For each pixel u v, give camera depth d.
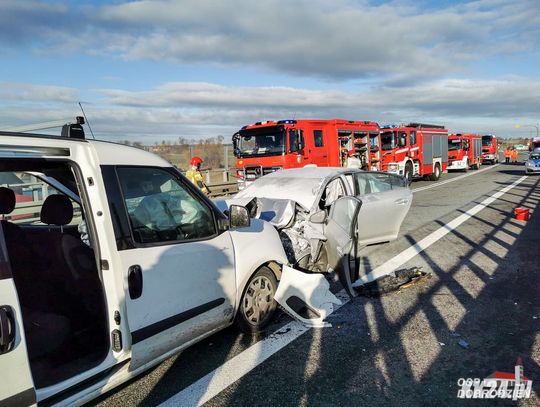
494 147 41.44
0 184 6.09
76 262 2.96
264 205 5.54
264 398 2.94
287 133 13.36
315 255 5.10
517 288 5.03
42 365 2.46
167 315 2.88
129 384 3.13
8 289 1.98
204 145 15.94
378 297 4.84
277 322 4.20
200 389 3.05
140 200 2.83
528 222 9.30
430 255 6.68
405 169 20.36
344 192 6.26
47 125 2.85
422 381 3.11
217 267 3.34
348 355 3.51
